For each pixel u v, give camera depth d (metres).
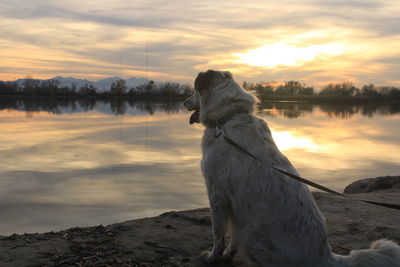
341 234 4.91
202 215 5.42
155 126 30.84
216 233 3.74
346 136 26.00
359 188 9.80
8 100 104.12
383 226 5.22
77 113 50.22
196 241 4.51
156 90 136.75
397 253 3.11
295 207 3.18
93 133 24.94
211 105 3.87
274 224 3.21
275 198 3.23
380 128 33.84
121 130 27.12
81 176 11.66
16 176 11.57
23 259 3.83
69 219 7.48
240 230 3.51
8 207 8.34
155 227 4.96
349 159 16.14
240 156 3.48
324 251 3.15
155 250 4.21
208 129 3.87
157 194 9.55
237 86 3.90
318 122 39.50
